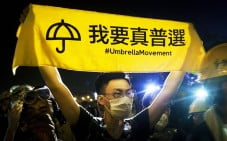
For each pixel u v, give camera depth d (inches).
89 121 107.8
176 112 158.2
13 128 144.6
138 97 185.5
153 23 129.8
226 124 90.1
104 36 122.5
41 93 125.1
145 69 126.5
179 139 150.4
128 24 126.3
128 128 109.2
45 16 115.3
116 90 107.6
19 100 146.9
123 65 124.0
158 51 129.3
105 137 106.5
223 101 88.4
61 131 154.4
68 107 107.2
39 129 119.3
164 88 121.1
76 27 119.0
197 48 134.3
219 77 89.0
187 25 134.9
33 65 110.9
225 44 95.7
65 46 116.6
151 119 113.0
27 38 111.8
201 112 116.9
